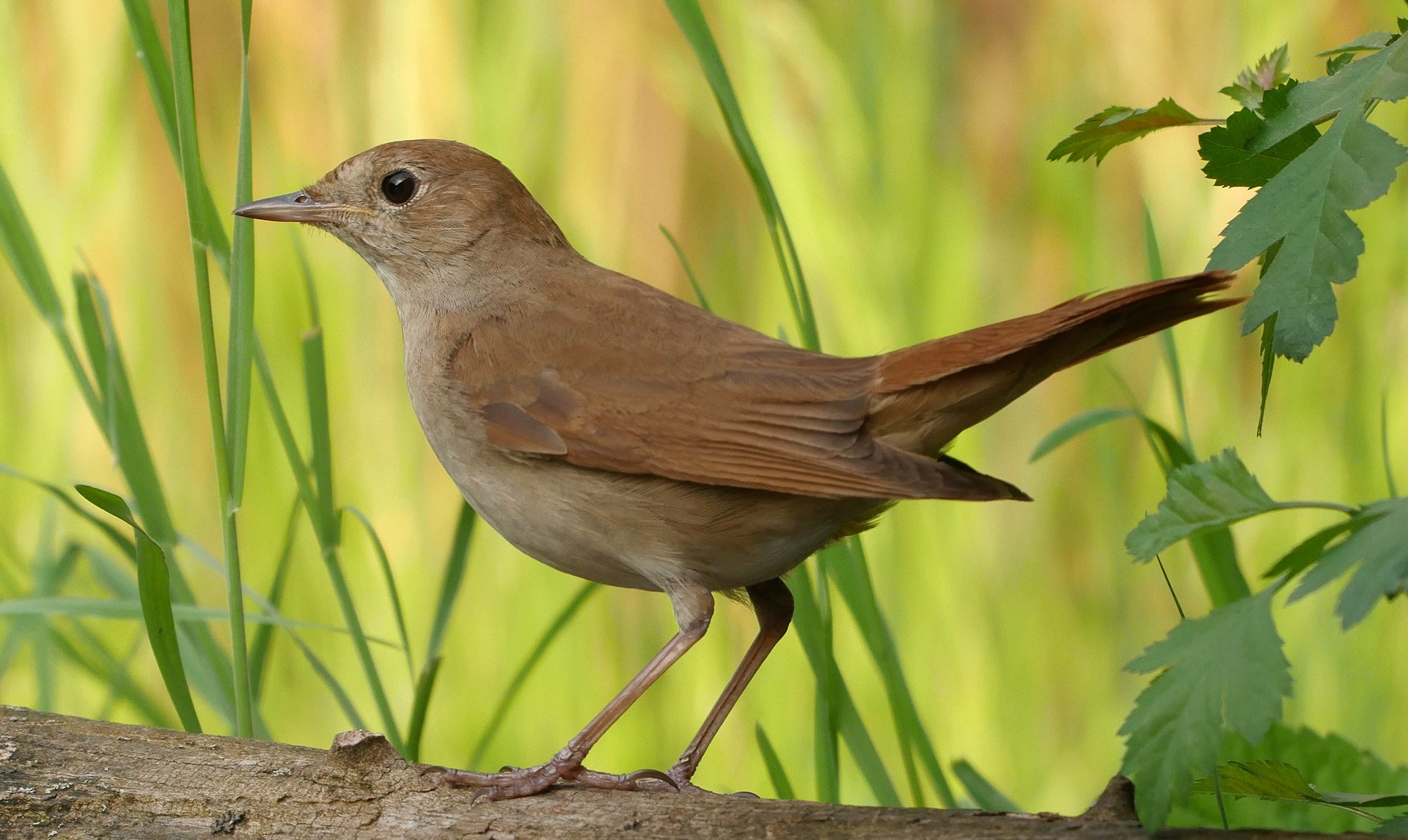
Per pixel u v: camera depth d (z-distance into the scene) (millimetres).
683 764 7262
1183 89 11391
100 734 6035
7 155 11047
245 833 5754
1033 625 10852
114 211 11328
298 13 11227
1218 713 4488
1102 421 7785
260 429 10727
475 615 10320
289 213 8133
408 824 5809
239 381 6789
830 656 7320
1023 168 12297
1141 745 4602
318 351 7449
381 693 7262
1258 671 4453
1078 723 10469
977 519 10672
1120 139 6012
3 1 11102
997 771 9984
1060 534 11375
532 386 7180
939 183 11398
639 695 6793
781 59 11766
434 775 6031
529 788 6113
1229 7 11219
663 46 11492
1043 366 6359
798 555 7043
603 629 10320
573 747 6621
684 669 10219
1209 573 7445
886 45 11641
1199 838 5227
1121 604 10836
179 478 11414
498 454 7250
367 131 11203
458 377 7418
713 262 12336
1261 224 4891
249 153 6840
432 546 10578
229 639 10734
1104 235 11844
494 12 11117
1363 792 6441
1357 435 10438
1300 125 5016
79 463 11297
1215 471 4848
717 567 7035
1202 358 11008
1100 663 10641
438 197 7926
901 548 10344
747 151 7336
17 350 10875
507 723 10078
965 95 12539
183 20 6555
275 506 10656
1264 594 4590
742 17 11375
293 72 11273
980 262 11742
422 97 10914
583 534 7113
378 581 10438
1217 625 4629
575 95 11406
